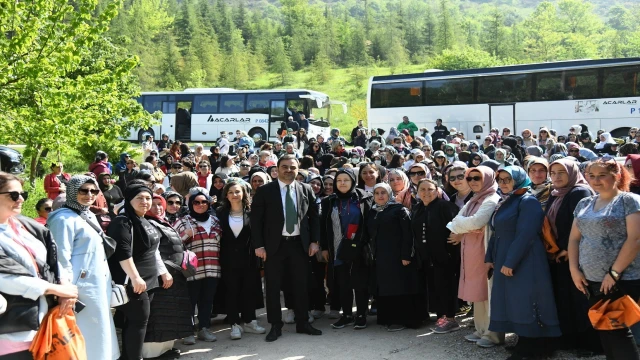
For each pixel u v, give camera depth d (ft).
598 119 77.51
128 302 19.63
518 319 19.48
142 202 20.06
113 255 19.42
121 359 19.86
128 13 325.62
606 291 16.28
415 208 24.66
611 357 16.39
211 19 395.96
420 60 349.61
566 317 19.90
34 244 14.78
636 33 380.78
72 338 14.92
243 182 25.26
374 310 27.53
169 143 84.94
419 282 24.29
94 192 18.06
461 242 22.41
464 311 26.89
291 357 21.67
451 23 376.07
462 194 26.43
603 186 16.75
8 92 43.34
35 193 55.67
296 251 24.06
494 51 325.83
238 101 108.99
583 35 393.70
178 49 318.65
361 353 21.76
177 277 21.81
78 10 44.06
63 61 42.98
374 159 47.29
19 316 14.19
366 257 24.70
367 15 408.05
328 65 318.45
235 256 24.54
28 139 44.24
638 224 15.99
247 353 22.38
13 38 41.47
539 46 352.90
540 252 19.67
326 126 107.24
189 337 23.68
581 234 17.28
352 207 24.99
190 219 24.41
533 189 22.00
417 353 21.47
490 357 20.62
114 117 55.88
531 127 81.25
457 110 85.76
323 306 27.45
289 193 24.07
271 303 23.94
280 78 313.73
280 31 426.51
